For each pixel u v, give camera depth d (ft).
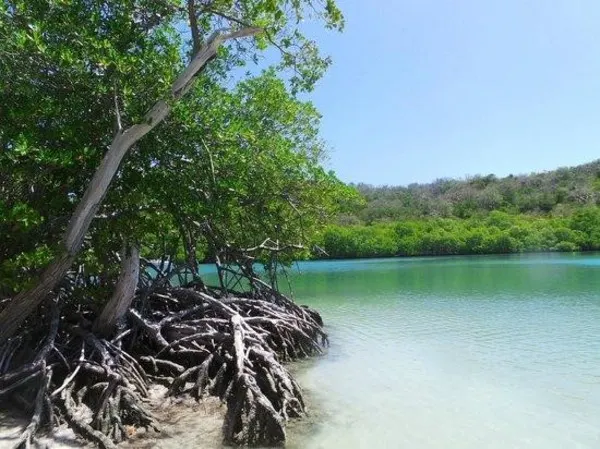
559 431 25.61
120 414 24.71
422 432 25.52
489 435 25.14
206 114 31.65
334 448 23.52
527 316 58.08
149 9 29.53
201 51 26.18
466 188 354.33
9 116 25.79
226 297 46.19
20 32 24.17
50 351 28.58
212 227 47.16
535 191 311.88
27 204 26.18
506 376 35.17
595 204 267.80
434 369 37.22
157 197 30.32
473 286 90.99
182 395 29.17
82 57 25.94
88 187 26.12
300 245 52.80
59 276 26.73
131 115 27.50
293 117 45.93
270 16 28.09
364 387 33.14
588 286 87.04
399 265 159.74
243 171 33.88
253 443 23.70
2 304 29.58
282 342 40.22
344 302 72.18
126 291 32.22
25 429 22.09
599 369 36.50
